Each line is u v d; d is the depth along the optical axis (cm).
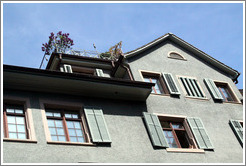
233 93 2048
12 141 1244
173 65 2022
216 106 1886
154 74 1908
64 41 1945
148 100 1720
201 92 1923
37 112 1397
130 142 1470
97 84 1557
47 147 1288
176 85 1869
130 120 1575
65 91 1528
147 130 1560
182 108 1769
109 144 1420
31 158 1232
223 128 1773
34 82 1454
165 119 1691
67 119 1462
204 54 2169
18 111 1394
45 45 1942
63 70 1797
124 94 1641
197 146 1612
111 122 1524
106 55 2022
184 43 2180
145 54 2005
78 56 1848
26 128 1346
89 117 1478
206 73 2094
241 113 1919
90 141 1401
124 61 1866
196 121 1717
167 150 1504
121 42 2045
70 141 1390
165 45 2144
